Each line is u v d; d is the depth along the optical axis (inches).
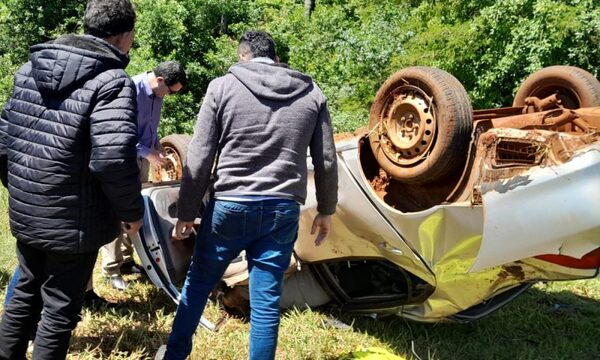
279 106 117.0
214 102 117.4
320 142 122.3
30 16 676.7
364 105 496.1
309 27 711.1
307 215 162.9
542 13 393.1
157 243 158.1
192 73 582.2
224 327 164.1
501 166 127.3
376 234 149.8
